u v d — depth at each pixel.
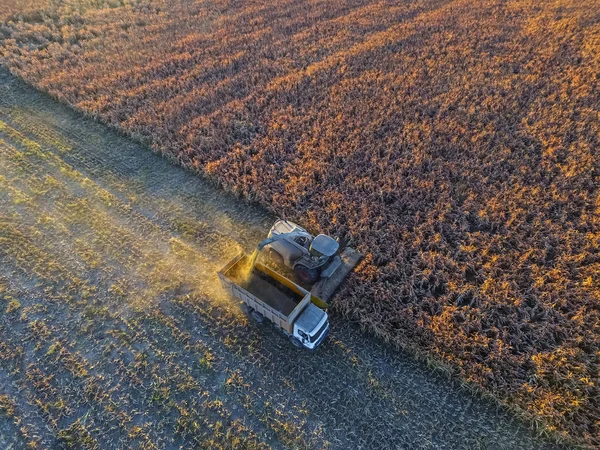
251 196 20.11
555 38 32.78
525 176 20.98
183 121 24.48
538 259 17.20
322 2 39.03
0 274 16.56
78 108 25.28
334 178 21.03
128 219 19.08
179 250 17.81
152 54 30.94
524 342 14.59
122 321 15.27
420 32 33.88
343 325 15.44
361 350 14.73
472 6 38.25
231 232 18.75
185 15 37.06
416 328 14.91
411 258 17.66
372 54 30.98
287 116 24.66
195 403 13.16
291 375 13.98
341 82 27.86
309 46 32.00
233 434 12.56
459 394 13.69
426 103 25.73
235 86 27.45
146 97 26.69
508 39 32.91
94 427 12.59
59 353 14.17
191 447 12.29
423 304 15.80
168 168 21.95
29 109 25.64
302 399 13.41
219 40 33.03
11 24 33.69
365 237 18.08
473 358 14.19
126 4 38.56
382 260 17.39
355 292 16.06
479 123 24.19
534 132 23.64
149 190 20.61
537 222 18.53
